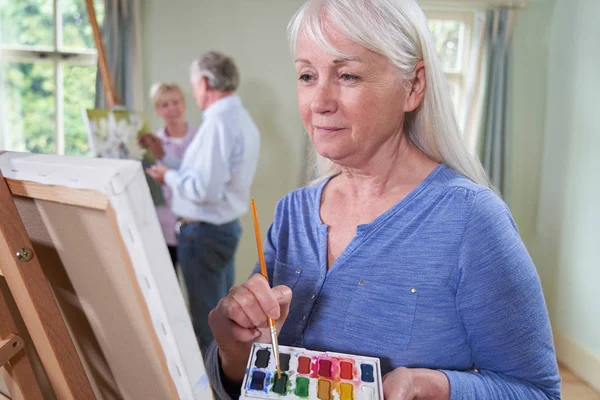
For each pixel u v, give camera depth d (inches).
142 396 18.5
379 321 23.9
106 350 17.9
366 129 22.5
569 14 99.3
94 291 15.6
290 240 28.7
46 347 16.0
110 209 12.0
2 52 109.0
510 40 105.3
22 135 114.6
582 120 94.0
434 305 23.2
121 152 82.7
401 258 23.8
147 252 12.4
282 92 114.1
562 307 99.7
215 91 78.0
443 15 111.4
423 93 24.6
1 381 19.1
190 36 109.8
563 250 99.9
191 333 14.0
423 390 20.8
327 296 25.4
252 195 118.0
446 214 23.4
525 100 110.3
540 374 22.4
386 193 25.6
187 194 77.0
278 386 20.0
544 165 109.0
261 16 110.4
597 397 85.8
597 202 88.6
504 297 21.8
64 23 111.7
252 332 24.2
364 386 20.1
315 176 32.5
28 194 14.2
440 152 25.8
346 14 20.7
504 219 22.9
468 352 24.0
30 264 15.1
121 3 103.5
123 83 106.7
